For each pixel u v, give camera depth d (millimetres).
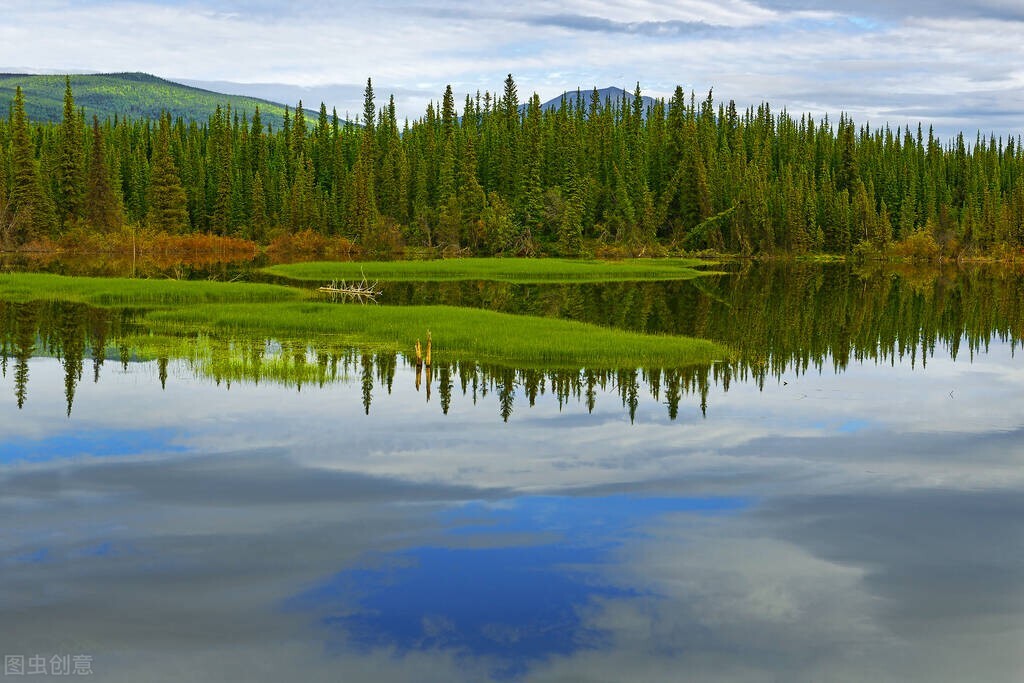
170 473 18750
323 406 26062
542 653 11320
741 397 28828
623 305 64812
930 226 155750
